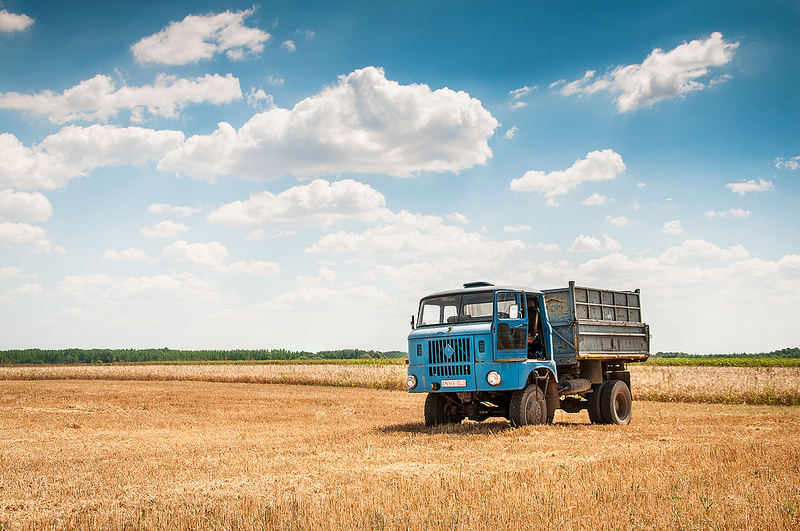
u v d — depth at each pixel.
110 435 16.64
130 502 7.89
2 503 8.13
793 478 8.09
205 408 25.45
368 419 20.53
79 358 139.00
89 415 22.59
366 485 8.20
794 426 15.43
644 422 17.42
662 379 32.72
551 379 15.48
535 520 6.31
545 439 12.30
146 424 19.62
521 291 14.94
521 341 14.48
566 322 15.89
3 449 14.04
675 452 10.39
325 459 10.70
